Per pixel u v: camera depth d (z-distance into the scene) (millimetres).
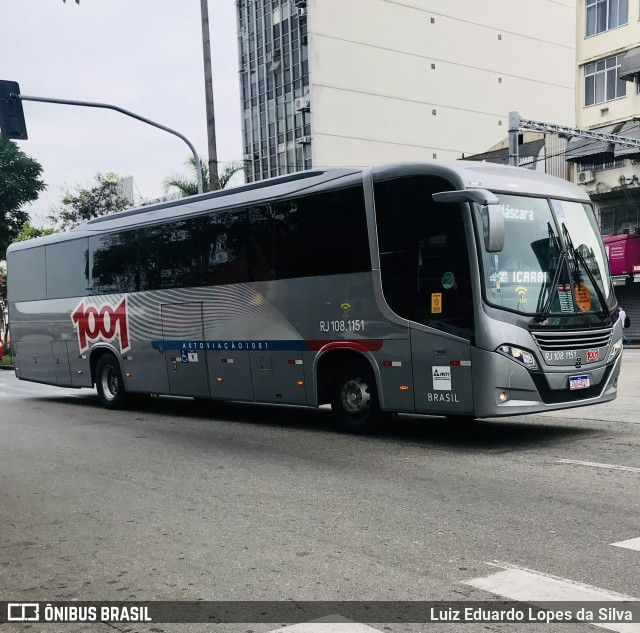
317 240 10352
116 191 42625
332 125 46875
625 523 5605
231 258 11781
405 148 49719
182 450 9594
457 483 7105
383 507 6320
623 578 4477
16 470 8719
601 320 9258
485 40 53375
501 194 8906
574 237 9383
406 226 9258
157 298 13336
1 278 43875
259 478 7684
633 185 28781
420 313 9102
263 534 5688
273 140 49938
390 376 9477
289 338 10805
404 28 49844
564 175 31609
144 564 5137
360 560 4992
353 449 9141
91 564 5203
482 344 8500
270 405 14836
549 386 8719
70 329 15773
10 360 36844
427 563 4875
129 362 14195
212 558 5180
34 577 4988
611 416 11227
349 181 9938
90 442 10594
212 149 20812
